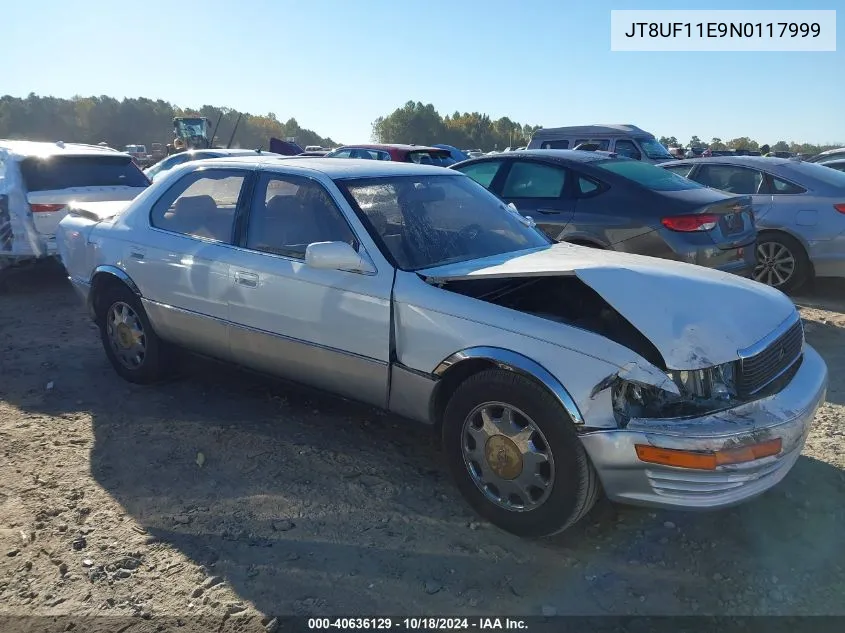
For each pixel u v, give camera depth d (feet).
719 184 26.78
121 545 10.16
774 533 10.36
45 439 13.55
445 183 14.58
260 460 12.70
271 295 12.80
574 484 9.41
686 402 9.20
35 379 16.84
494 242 13.42
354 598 9.04
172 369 16.26
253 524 10.68
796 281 25.03
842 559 9.70
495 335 10.11
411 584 9.31
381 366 11.51
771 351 10.05
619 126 49.60
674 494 9.05
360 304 11.63
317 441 13.47
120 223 15.99
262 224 13.46
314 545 10.15
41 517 10.85
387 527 10.59
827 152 51.24
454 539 10.29
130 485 11.85
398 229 12.40
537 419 9.60
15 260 25.73
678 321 9.56
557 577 9.45
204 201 14.67
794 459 9.96
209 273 13.84
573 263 11.25
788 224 24.70
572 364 9.34
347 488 11.73
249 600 9.01
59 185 26.14
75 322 22.18
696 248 19.16
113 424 14.26
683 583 9.30
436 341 10.71
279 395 15.71
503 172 23.52
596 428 9.11
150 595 9.12
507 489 10.19
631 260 12.24
